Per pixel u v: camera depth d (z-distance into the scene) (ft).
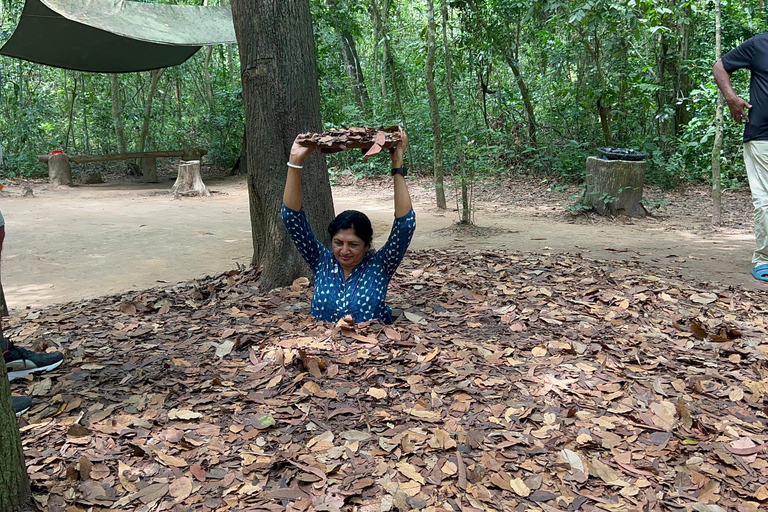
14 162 54.80
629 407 8.89
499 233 26.12
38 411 9.08
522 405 8.90
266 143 15.53
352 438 8.02
